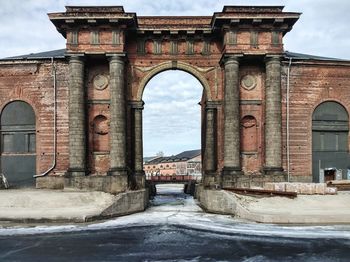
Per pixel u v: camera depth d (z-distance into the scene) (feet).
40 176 110.73
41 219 82.33
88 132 111.24
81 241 68.59
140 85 114.73
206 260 57.11
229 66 107.86
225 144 107.65
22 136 113.50
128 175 108.27
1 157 113.39
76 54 107.04
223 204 97.60
